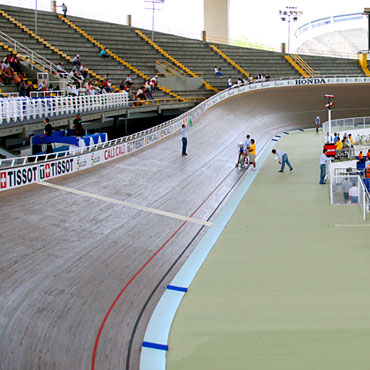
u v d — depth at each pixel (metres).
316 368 8.27
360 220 16.03
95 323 9.66
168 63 44.41
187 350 8.92
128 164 23.31
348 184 17.98
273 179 22.42
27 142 27.25
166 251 13.56
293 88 45.53
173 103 37.41
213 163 25.02
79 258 12.52
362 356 8.59
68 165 20.47
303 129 38.75
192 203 18.22
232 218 16.77
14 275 11.19
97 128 33.34
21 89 25.77
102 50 41.69
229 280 11.77
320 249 13.59
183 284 11.54
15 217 14.91
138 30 48.94
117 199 17.86
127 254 13.09
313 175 22.97
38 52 37.38
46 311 9.84
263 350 8.84
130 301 10.65
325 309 10.24
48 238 13.59
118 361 8.57
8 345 8.61
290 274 12.01
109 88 34.12
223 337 9.31
